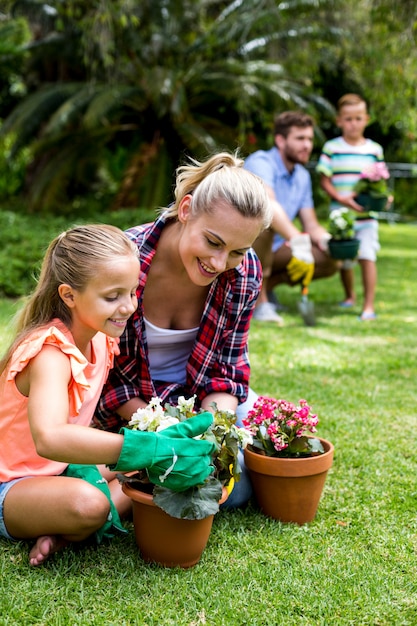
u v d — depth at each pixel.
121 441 1.98
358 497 2.68
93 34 8.57
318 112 11.80
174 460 1.97
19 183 13.59
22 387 2.19
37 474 2.28
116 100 10.34
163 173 11.04
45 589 2.03
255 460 2.42
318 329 5.54
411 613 1.97
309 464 2.38
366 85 10.20
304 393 3.90
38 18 10.96
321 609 1.96
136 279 2.18
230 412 2.26
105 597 1.99
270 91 10.65
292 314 6.16
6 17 11.49
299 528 2.42
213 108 12.04
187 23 11.30
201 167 2.30
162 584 2.06
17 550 2.24
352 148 6.20
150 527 2.13
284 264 5.96
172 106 10.37
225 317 2.55
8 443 2.27
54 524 2.13
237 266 2.46
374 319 5.98
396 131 16.42
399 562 2.23
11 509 2.19
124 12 8.97
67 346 2.12
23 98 12.04
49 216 9.70
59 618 1.89
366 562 2.21
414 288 7.74
